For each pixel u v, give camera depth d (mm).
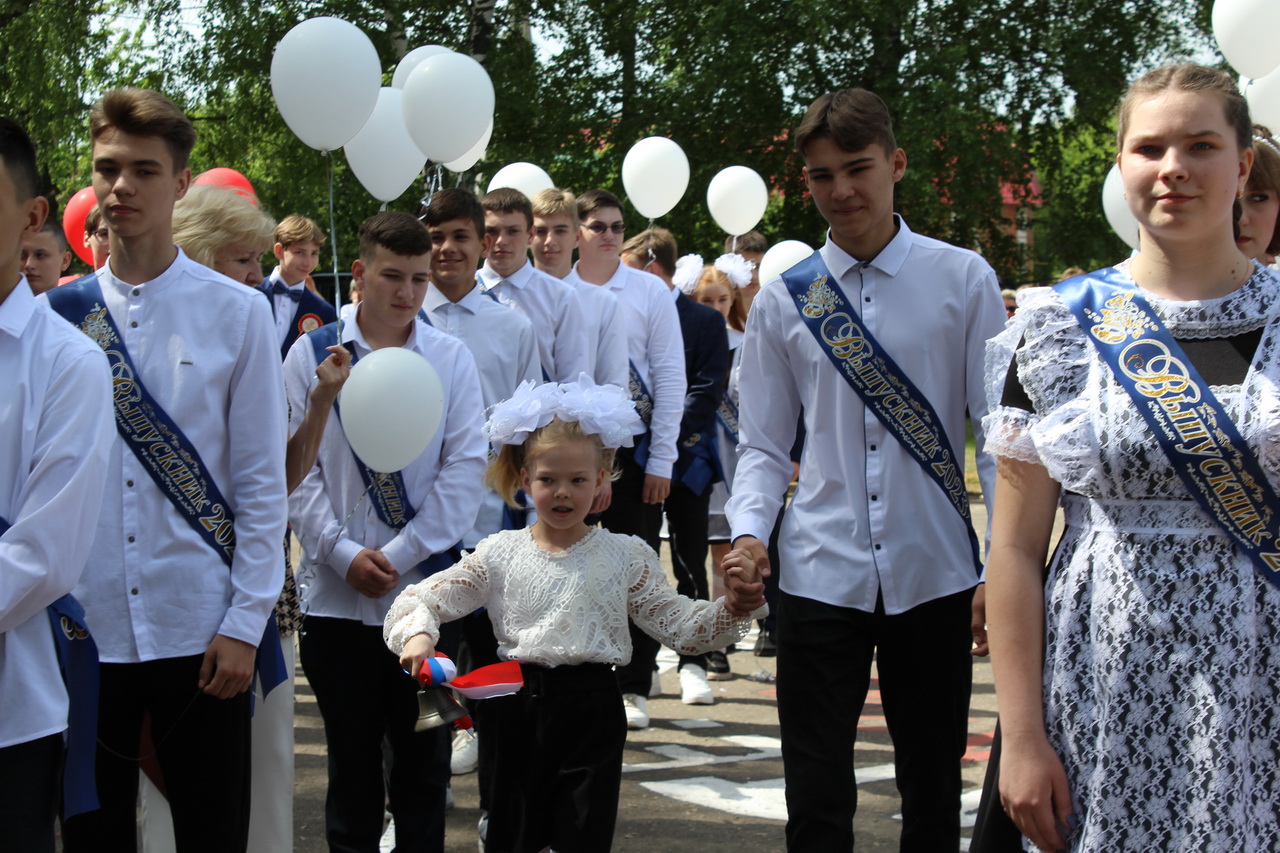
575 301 4992
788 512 3373
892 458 3240
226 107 19078
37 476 2229
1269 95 4875
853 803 3182
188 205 3553
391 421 3398
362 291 3816
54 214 6086
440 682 3049
